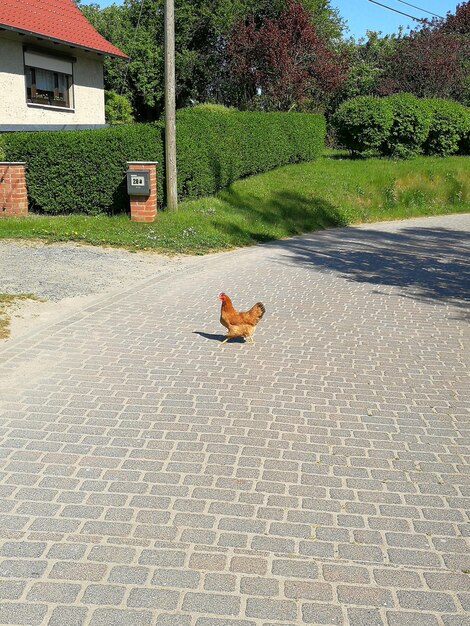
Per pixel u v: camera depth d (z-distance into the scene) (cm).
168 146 1472
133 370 645
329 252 1406
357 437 514
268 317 867
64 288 952
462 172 2441
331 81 2934
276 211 1770
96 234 1329
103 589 329
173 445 489
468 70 3462
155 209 1448
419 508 414
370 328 830
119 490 423
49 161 1516
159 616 311
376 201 2114
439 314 916
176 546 366
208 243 1354
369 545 373
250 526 387
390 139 2623
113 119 3275
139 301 912
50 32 2055
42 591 326
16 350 686
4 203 1509
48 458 462
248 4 3591
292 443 499
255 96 3284
